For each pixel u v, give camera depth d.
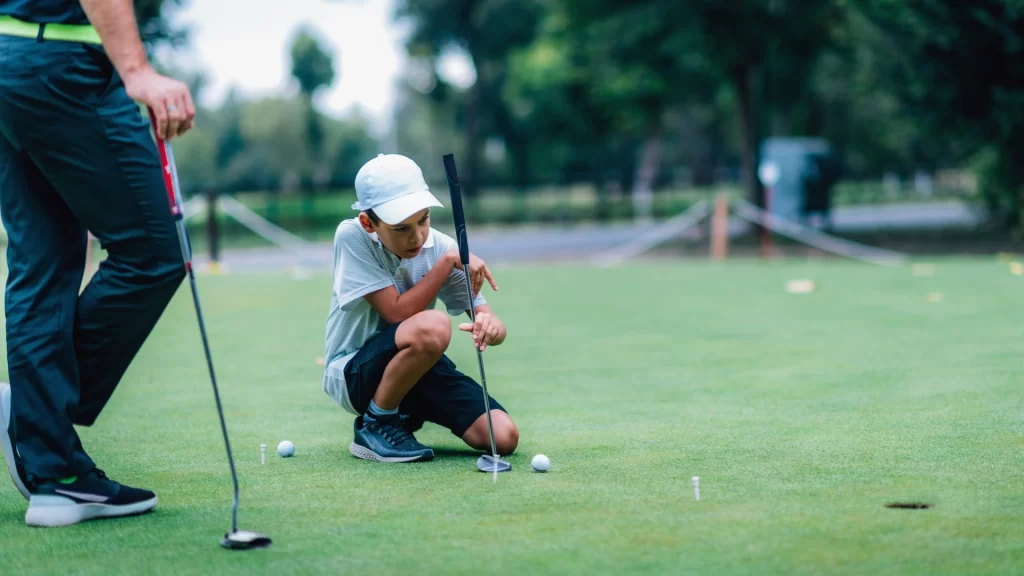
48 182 3.00
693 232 19.80
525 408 4.66
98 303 2.99
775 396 4.82
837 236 18.19
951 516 2.84
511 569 2.47
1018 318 7.46
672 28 17.06
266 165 54.50
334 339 3.85
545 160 45.44
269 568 2.52
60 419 2.95
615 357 6.15
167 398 5.02
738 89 18.55
